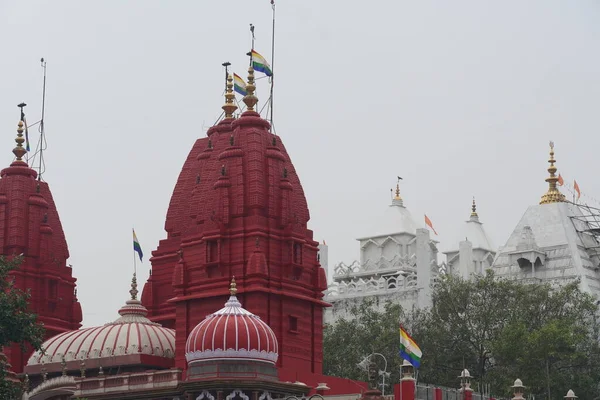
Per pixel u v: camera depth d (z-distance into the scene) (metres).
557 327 110.38
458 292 119.38
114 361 88.25
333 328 123.69
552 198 145.00
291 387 81.69
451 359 115.94
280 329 88.44
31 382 92.00
